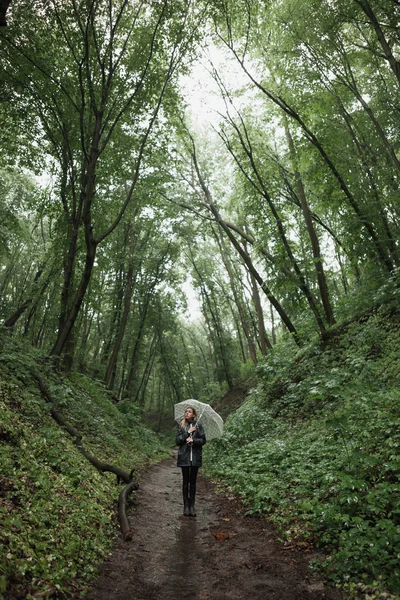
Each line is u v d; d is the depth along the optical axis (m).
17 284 26.48
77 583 3.31
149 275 29.14
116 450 10.02
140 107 12.49
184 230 27.16
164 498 7.61
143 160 14.21
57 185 14.39
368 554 3.46
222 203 25.17
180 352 47.38
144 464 11.67
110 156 13.69
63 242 14.83
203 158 22.89
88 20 9.76
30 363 9.12
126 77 11.90
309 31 13.34
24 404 7.20
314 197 19.98
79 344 23.30
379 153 16.00
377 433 6.09
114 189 15.73
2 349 9.30
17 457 4.89
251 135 17.50
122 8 10.17
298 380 14.21
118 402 19.73
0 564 2.80
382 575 3.13
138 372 40.06
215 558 4.33
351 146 15.95
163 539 5.05
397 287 12.58
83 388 14.52
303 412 11.68
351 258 16.11
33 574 3.02
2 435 5.22
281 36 14.11
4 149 14.43
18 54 11.16
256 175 16.80
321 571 3.60
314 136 14.49
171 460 16.56
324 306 16.95
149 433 19.75
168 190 21.31
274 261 15.95
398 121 15.72
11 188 23.08
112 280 24.97
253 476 7.29
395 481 4.60
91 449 8.28
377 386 8.66
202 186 21.17
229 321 46.78
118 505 5.66
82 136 10.60
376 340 11.48
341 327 15.02
